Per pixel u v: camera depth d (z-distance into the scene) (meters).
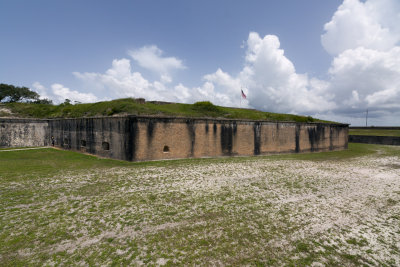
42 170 11.71
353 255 5.03
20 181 9.61
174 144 16.02
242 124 18.91
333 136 25.36
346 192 9.39
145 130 14.83
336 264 4.69
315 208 7.57
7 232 5.50
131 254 4.78
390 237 5.87
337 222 6.61
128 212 6.79
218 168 13.13
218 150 17.88
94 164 13.57
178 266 4.44
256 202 7.90
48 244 5.06
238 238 5.52
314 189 9.62
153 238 5.42
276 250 5.09
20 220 6.13
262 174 11.94
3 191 8.35
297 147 22.19
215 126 17.69
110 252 4.83
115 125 15.39
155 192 8.59
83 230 5.69
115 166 13.05
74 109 24.41
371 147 29.61
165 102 24.84
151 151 15.12
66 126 20.34
